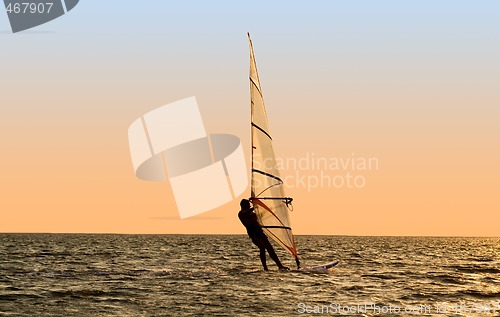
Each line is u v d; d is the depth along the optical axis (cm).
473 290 2992
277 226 3491
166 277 3428
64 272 3784
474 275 3903
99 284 3078
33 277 3438
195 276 3466
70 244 10038
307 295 2669
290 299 2553
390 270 4181
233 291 2778
